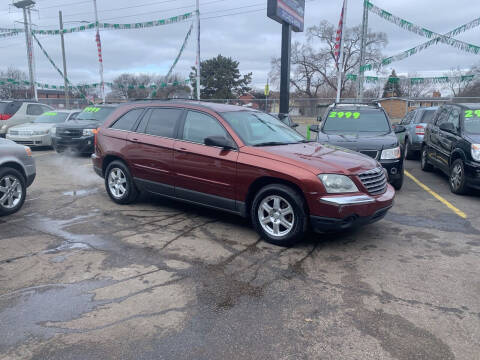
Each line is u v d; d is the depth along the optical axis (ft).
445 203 23.22
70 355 8.87
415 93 157.38
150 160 19.39
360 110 29.45
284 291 12.00
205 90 169.68
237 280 12.67
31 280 12.44
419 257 14.84
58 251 14.82
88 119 43.39
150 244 15.66
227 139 16.70
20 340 9.38
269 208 15.76
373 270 13.61
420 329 10.06
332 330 9.98
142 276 12.83
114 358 8.80
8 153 19.27
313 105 69.87
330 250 15.40
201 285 12.28
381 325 10.23
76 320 10.24
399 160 24.44
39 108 53.88
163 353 8.99
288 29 44.27
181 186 18.40
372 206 15.07
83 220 18.71
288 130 20.52
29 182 20.83
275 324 10.22
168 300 11.32
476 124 25.91
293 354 9.04
